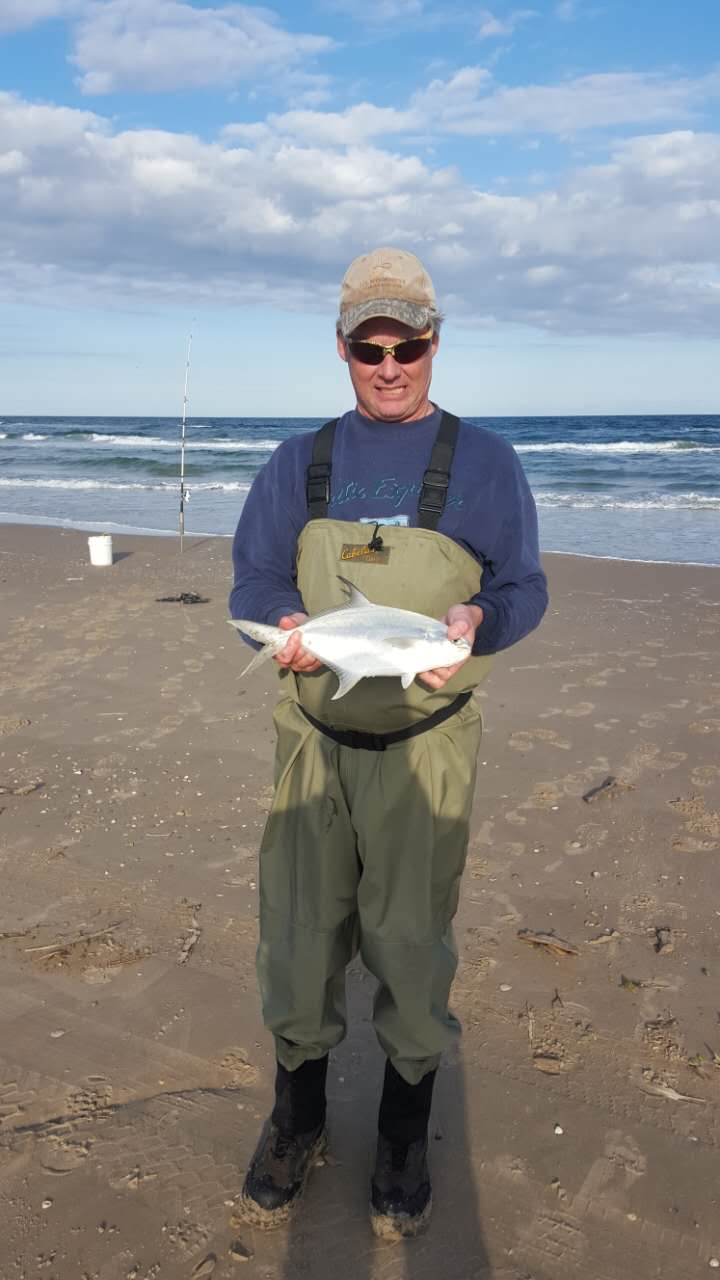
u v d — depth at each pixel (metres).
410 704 2.15
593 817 4.65
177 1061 2.95
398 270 2.20
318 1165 2.57
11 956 3.52
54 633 8.39
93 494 25.33
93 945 3.58
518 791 4.97
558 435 57.53
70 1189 2.47
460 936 3.64
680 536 16.94
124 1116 2.72
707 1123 2.70
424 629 2.05
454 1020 3.04
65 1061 2.95
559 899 3.91
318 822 2.29
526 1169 2.54
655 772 5.20
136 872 4.13
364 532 2.22
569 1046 3.02
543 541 16.52
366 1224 2.38
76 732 5.84
